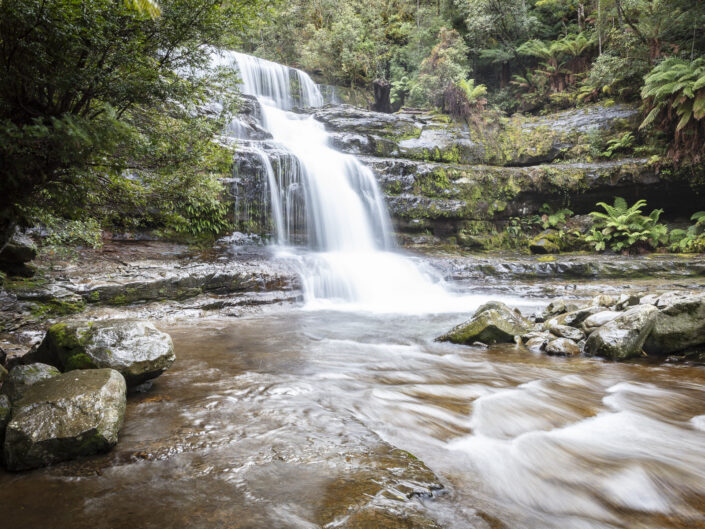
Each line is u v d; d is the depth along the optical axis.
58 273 8.74
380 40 28.84
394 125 20.44
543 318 8.48
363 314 10.09
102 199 5.96
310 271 11.79
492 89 27.95
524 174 19.55
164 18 4.68
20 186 4.40
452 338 7.27
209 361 5.64
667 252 18.09
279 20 29.91
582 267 14.42
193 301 9.53
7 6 3.49
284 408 3.94
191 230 13.02
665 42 20.11
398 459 2.99
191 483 2.61
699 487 2.82
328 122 20.56
